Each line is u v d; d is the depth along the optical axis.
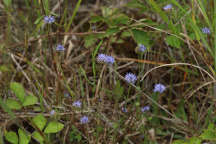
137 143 0.92
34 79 0.97
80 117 0.94
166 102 1.01
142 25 0.98
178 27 0.98
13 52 1.00
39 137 0.86
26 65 1.01
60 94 0.93
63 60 1.01
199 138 0.87
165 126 0.93
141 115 0.92
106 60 0.92
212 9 1.00
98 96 0.95
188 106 0.97
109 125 0.91
